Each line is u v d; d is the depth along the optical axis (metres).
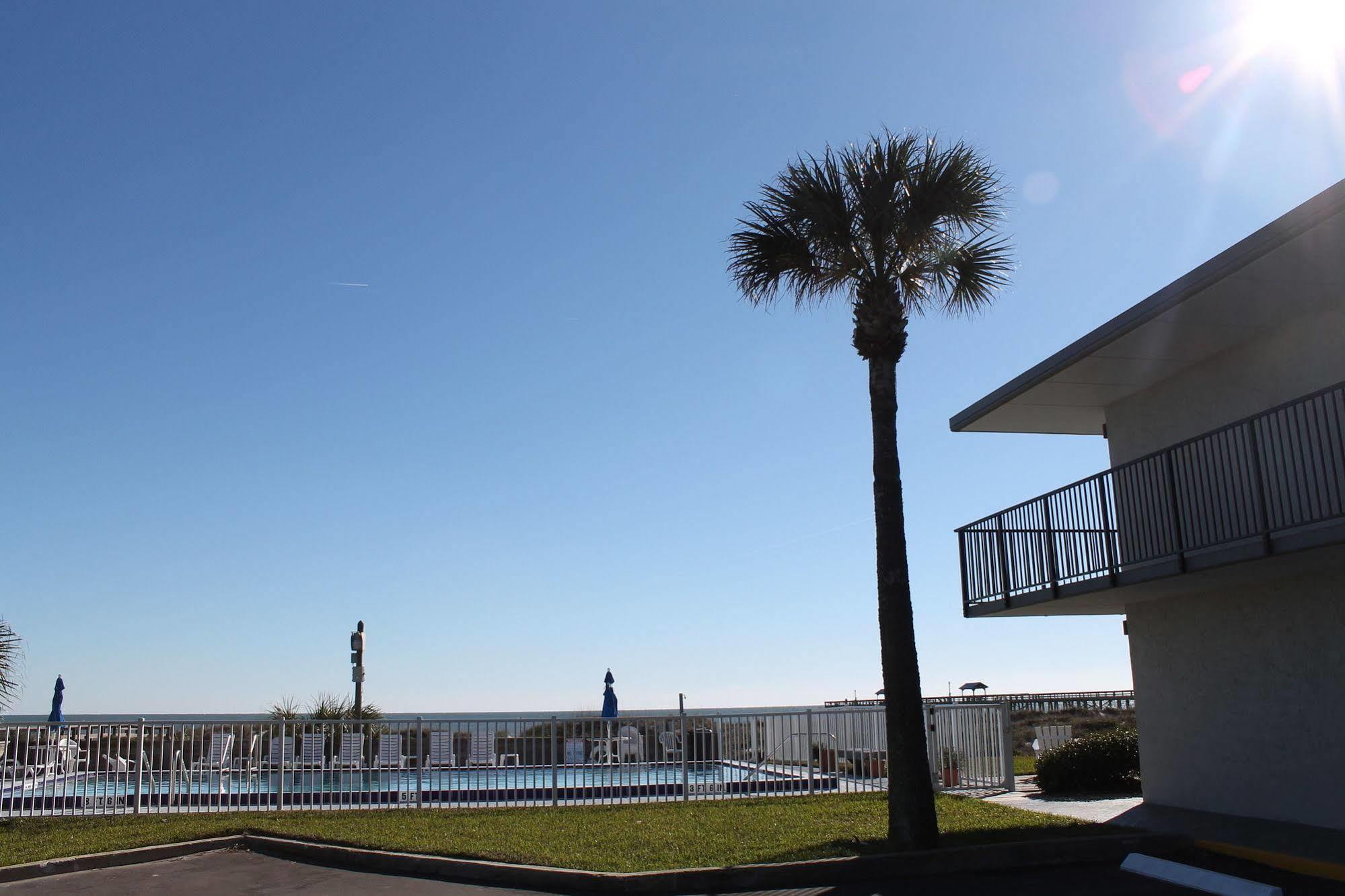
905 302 13.79
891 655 12.28
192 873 11.78
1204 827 13.12
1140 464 16.16
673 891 10.74
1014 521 16.52
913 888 10.50
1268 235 11.12
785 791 17.41
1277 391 13.87
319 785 16.14
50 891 10.77
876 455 12.77
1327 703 13.02
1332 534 10.77
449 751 16.50
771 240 13.02
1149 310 13.18
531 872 11.09
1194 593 15.42
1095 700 27.64
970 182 12.57
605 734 17.03
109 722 15.79
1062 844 11.79
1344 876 10.36
